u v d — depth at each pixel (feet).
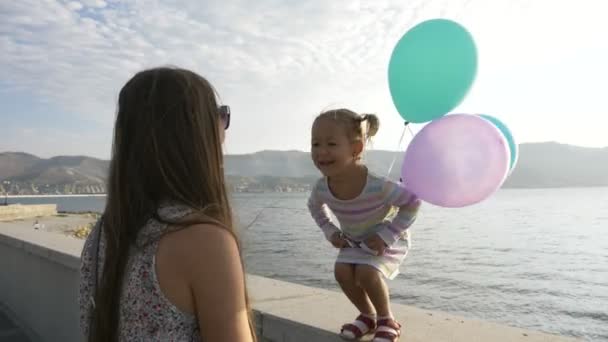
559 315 61.00
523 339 7.27
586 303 66.49
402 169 8.05
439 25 8.85
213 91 4.03
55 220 122.21
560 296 71.20
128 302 3.34
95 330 3.51
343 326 7.47
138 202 3.52
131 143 3.69
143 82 3.82
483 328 7.80
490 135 7.43
